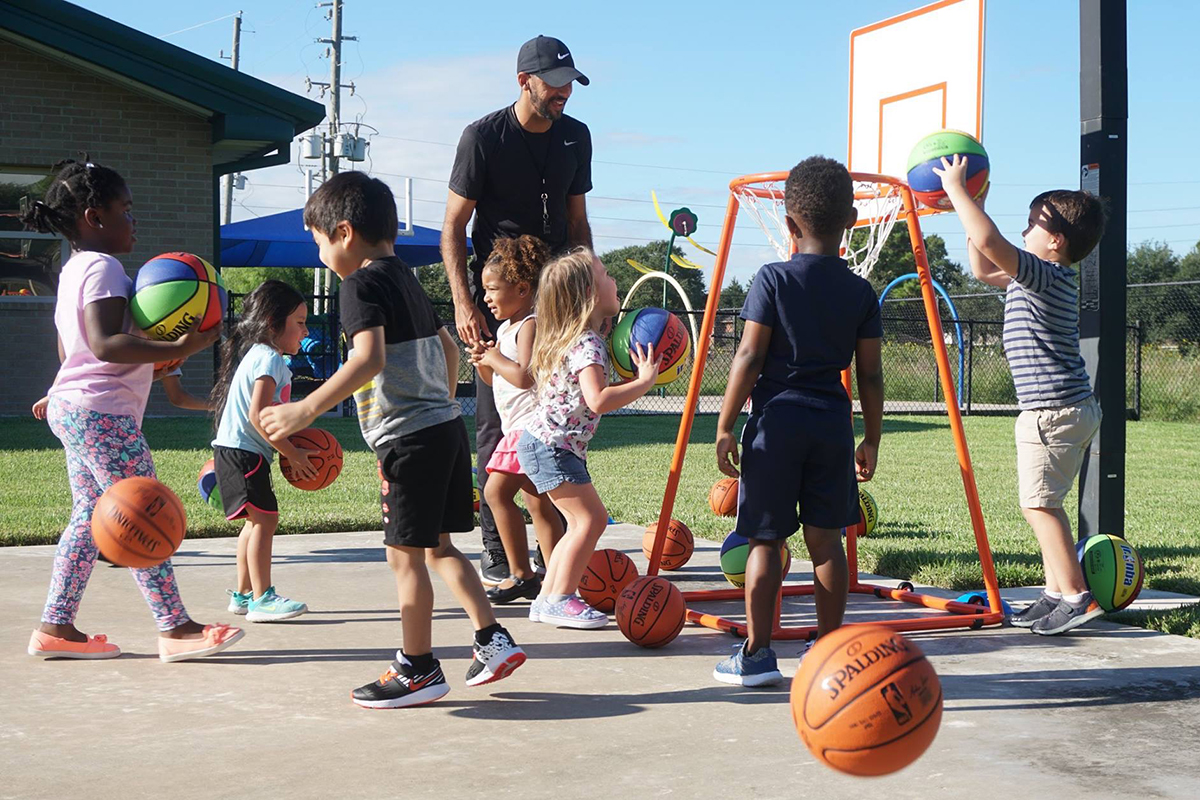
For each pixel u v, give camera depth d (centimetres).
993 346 2522
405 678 347
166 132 1518
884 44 732
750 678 368
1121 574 465
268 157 1616
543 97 511
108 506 363
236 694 361
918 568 576
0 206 1483
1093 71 518
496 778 284
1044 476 446
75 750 305
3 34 1398
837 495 371
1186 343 2306
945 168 461
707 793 273
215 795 271
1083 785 279
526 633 452
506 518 508
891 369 2584
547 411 452
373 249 354
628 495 914
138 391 401
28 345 1489
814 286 377
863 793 274
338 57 4444
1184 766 294
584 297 436
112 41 1383
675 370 455
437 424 344
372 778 283
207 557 609
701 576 588
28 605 482
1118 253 521
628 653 419
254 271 3544
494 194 530
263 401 456
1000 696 360
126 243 408
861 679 244
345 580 555
